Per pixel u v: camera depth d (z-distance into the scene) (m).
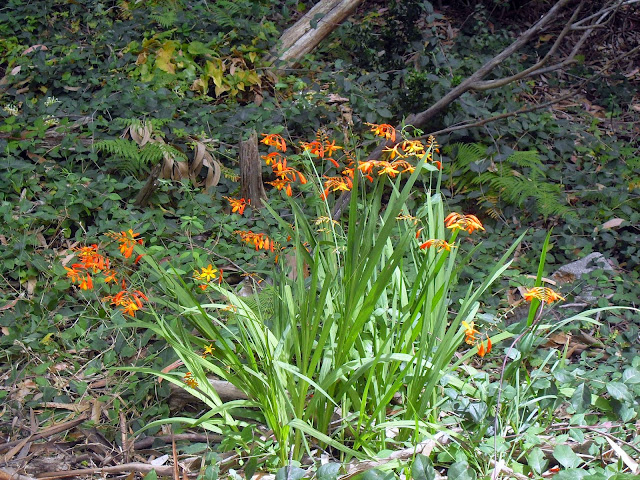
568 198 5.14
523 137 5.68
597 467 2.49
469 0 8.02
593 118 6.26
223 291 2.75
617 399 2.69
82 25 6.95
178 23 6.59
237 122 5.54
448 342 2.50
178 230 4.43
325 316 2.87
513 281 4.04
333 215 4.57
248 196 4.70
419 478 2.26
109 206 4.45
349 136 5.45
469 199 5.19
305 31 6.79
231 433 2.71
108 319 3.69
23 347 3.49
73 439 3.04
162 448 2.99
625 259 4.66
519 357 2.66
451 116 5.50
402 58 6.61
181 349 2.60
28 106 5.44
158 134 5.10
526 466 2.58
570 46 7.45
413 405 2.62
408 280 3.65
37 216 4.28
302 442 2.76
